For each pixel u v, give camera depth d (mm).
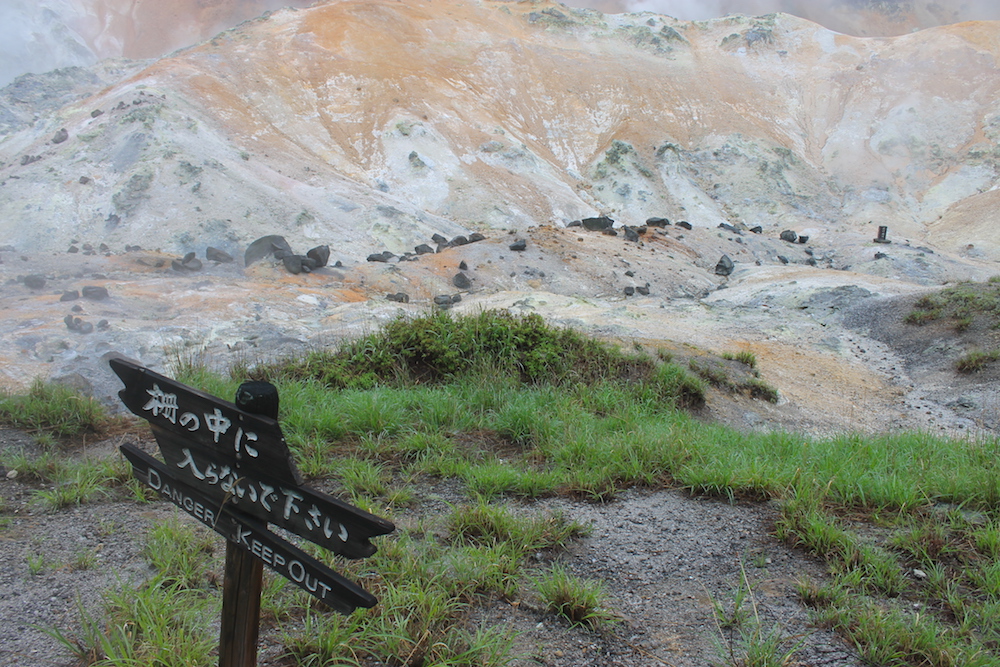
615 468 5270
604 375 9578
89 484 4742
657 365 10945
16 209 56844
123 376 2615
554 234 30438
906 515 4480
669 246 32156
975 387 14734
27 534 4102
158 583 3295
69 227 55250
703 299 24625
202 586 3508
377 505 4551
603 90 115625
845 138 104438
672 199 89125
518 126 105375
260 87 94188
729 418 10852
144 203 56750
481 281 25219
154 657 2754
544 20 133625
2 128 92812
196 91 86375
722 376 12734
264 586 3436
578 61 122438
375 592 3420
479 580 3578
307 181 69875
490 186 82375
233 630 2354
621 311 20594
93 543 3992
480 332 9367
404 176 82500
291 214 56906
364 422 6094
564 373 9141
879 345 18500
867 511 4578
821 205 89938
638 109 110875
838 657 3066
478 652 2996
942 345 17000
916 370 16547
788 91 118875
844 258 46688
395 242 55938
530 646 3133
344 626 3145
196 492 2439
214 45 104438
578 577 3756
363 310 17984
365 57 107562
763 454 6184
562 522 4320
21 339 12672
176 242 52094
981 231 76500
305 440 5684
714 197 92062
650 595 3600
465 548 3834
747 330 19156
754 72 124438
